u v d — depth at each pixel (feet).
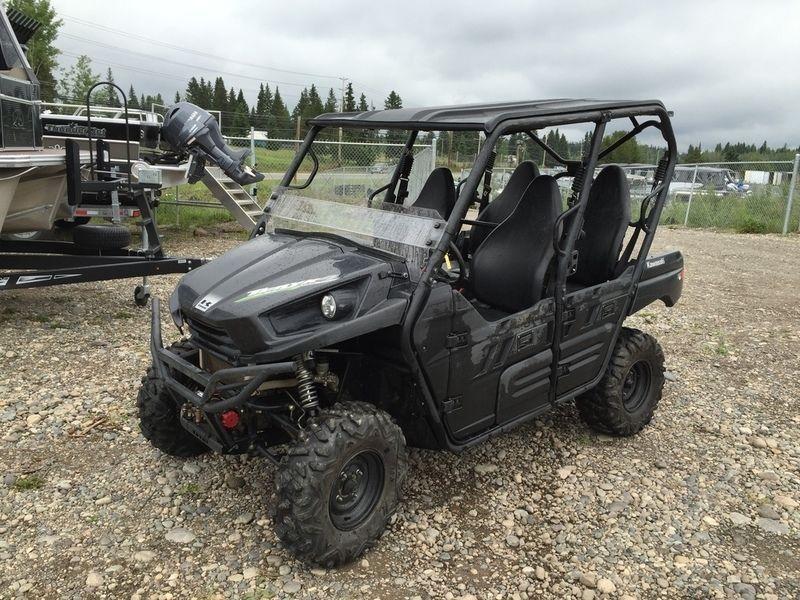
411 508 11.64
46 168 21.06
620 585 9.93
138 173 21.35
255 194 40.45
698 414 16.07
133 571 9.77
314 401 9.92
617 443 14.43
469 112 11.03
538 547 10.79
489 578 9.98
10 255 20.76
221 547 10.39
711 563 10.50
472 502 11.95
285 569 9.92
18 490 11.64
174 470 12.49
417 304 9.71
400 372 10.55
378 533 10.25
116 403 15.21
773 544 11.06
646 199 13.39
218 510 11.33
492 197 17.90
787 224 52.47
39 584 9.40
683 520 11.66
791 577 10.22
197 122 22.89
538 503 12.04
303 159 13.10
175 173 32.45
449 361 10.47
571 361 12.67
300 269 10.11
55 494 11.59
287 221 12.59
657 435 14.92
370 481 10.29
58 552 10.11
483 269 12.71
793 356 20.54
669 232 53.78
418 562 10.25
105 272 20.48
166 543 10.43
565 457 13.70
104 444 13.38
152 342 11.54
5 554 9.99
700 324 24.03
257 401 10.64
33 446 13.19
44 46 86.63
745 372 19.07
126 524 10.87
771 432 15.23
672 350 20.89
